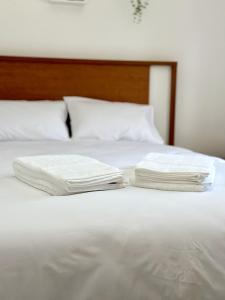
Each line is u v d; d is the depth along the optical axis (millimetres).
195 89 3549
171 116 3477
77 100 3117
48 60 3094
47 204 1407
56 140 2850
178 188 1641
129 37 3318
